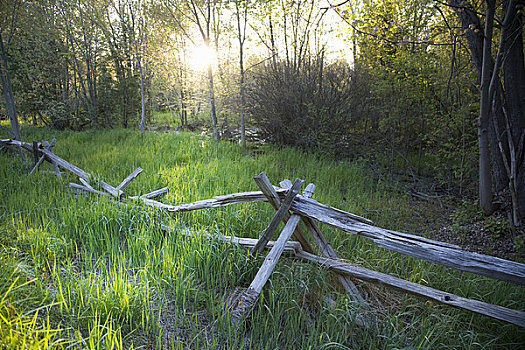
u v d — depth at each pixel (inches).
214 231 167.0
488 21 225.9
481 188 251.4
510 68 244.8
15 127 359.3
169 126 766.5
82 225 181.5
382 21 340.2
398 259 169.8
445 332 120.2
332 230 188.7
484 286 151.6
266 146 481.4
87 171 291.4
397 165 405.4
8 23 382.0
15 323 89.1
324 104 442.9
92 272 141.1
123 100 709.9
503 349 117.9
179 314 123.8
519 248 202.4
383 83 350.6
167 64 557.6
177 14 517.0
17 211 199.8
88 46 681.6
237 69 495.8
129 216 187.2
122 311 114.0
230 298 130.0
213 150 421.1
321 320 121.6
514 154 227.1
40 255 149.3
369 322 121.2
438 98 326.0
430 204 296.5
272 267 124.8
